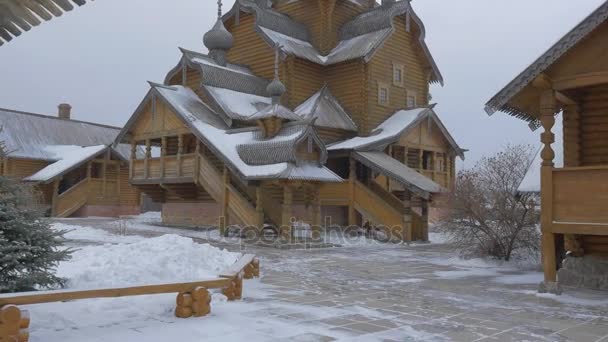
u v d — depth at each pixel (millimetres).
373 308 8891
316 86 30844
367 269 14445
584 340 7039
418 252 19406
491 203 16594
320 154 21797
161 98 26125
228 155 22125
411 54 32969
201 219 27797
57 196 36500
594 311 8906
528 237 16078
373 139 27047
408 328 7480
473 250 16797
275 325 7441
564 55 10562
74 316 7480
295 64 29750
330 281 12031
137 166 28250
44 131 43750
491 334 7238
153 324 7250
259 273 12812
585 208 10242
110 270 9570
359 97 29547
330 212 26953
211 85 26953
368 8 34531
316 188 21734
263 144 21578
